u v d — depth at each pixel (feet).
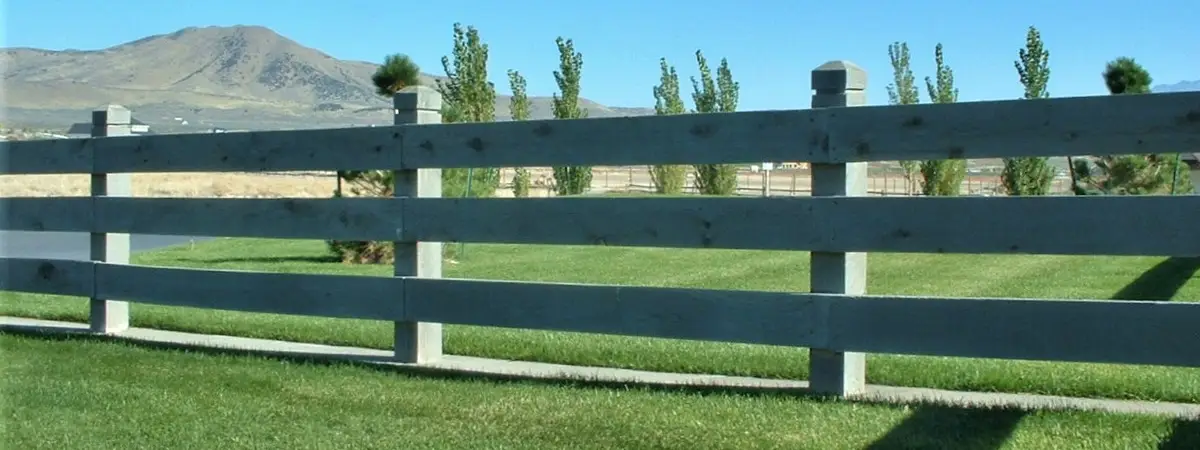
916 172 108.37
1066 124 16.16
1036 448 14.28
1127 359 16.05
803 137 17.99
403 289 21.72
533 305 20.39
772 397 17.87
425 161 21.52
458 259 53.01
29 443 15.48
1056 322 16.39
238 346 24.17
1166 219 15.65
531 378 19.94
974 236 16.83
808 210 18.02
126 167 25.30
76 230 26.20
